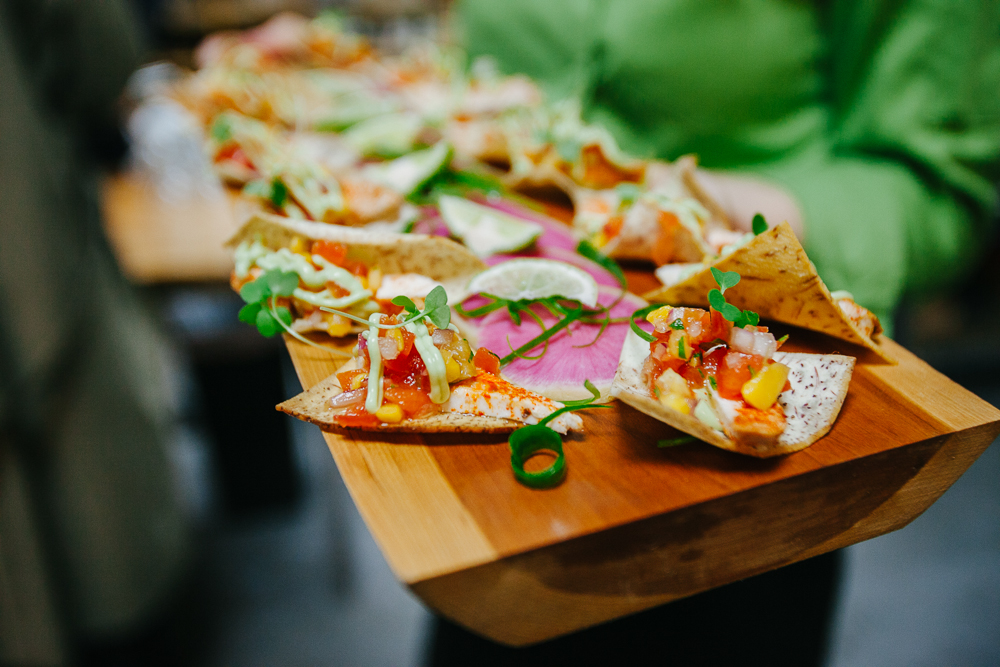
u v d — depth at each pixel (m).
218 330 0.59
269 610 0.60
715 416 0.28
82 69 0.44
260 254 0.35
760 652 0.38
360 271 0.34
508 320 0.34
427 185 0.45
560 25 0.55
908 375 0.31
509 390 0.29
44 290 0.41
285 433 0.65
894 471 0.28
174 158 0.64
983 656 0.56
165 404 0.57
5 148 0.39
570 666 0.37
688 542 0.27
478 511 0.26
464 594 0.25
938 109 0.41
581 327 0.34
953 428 0.28
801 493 0.27
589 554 0.26
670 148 0.50
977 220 0.44
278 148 0.47
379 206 0.40
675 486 0.27
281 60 0.66
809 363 0.30
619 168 0.43
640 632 0.38
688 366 0.29
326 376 0.31
